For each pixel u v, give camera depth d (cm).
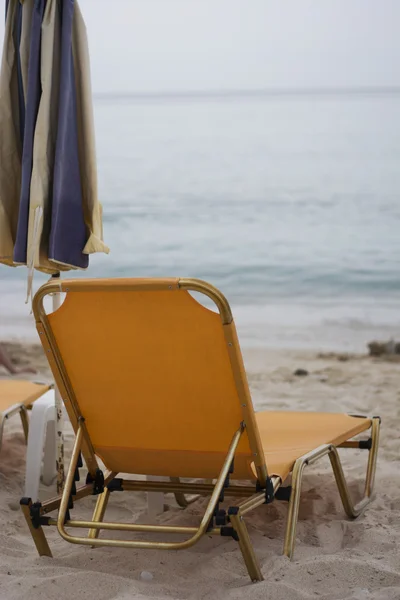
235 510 227
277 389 597
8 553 261
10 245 322
